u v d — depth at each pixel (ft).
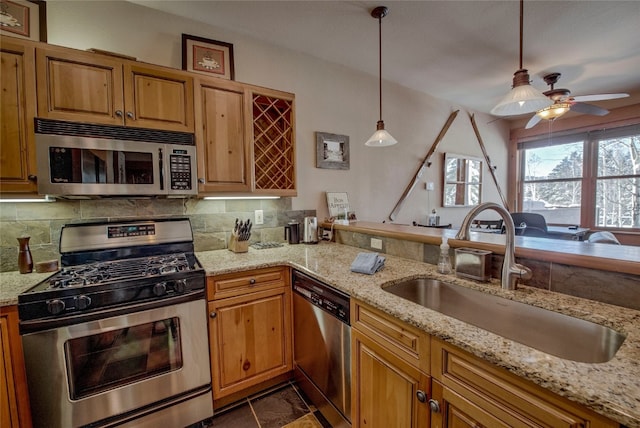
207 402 5.31
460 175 13.84
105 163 5.04
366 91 10.21
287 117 7.51
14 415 4.02
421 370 3.15
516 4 6.54
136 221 6.23
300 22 7.19
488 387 2.53
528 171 16.37
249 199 7.84
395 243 6.27
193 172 5.83
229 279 5.53
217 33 7.30
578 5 6.62
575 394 1.93
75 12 5.86
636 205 13.07
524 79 5.24
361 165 10.21
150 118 5.46
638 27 7.54
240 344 5.72
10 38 4.45
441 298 4.65
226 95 6.31
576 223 14.82
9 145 4.48
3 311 3.92
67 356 4.20
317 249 7.26
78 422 4.31
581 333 3.12
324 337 5.07
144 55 6.50
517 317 3.68
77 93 4.88
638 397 1.85
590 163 14.21
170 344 4.99
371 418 3.97
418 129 12.06
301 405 5.81
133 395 4.66
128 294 4.54
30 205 5.43
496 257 4.38
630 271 3.12
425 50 8.64
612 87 11.93
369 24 7.29
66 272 4.97
